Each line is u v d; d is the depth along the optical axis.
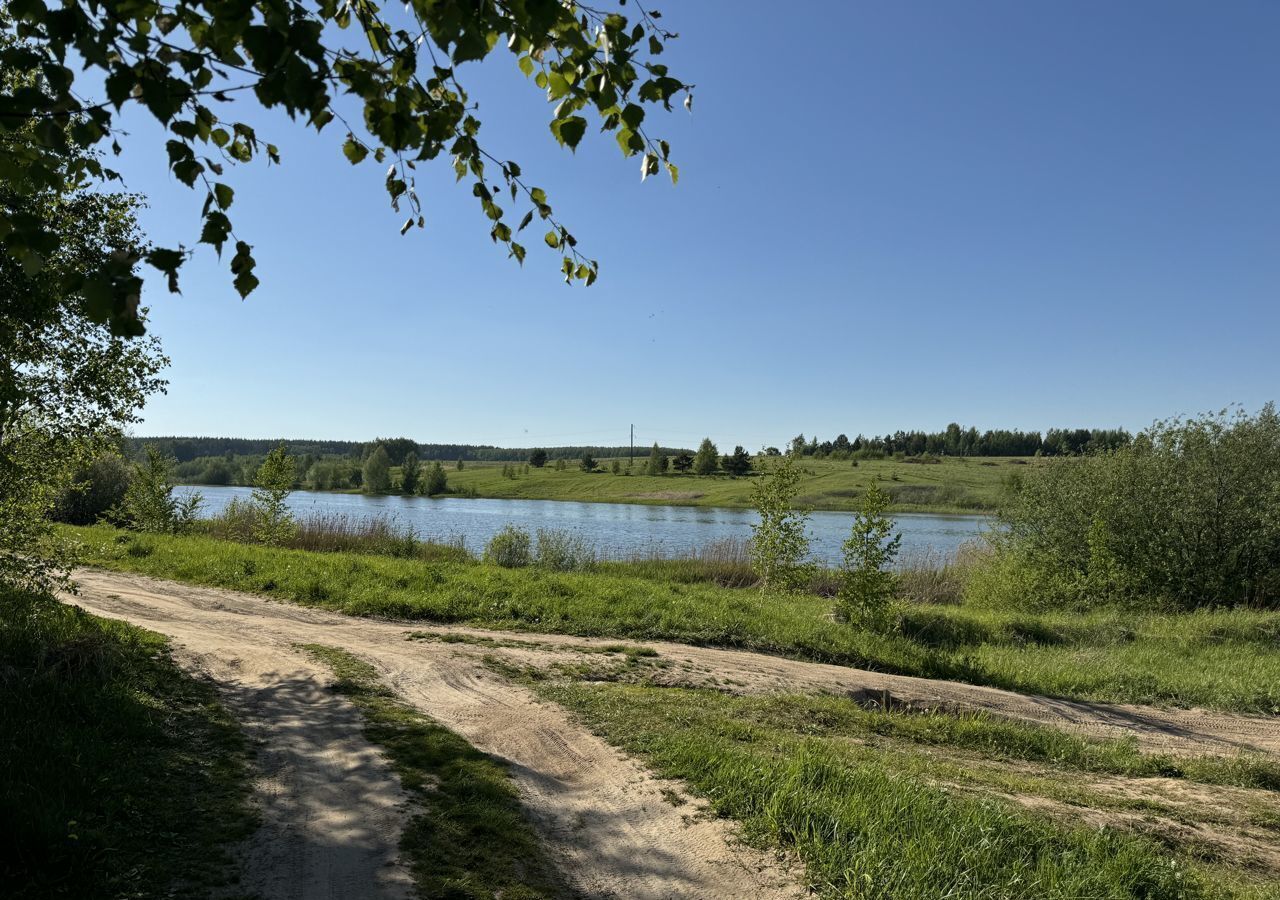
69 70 2.21
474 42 2.44
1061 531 22.12
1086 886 4.44
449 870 4.26
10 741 4.88
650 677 9.78
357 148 3.31
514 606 13.27
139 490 22.98
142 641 8.27
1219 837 6.16
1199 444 21.06
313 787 5.18
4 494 7.61
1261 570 19.88
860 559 14.17
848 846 4.61
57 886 3.63
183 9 2.37
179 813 4.57
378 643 10.30
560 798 5.50
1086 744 9.03
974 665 12.59
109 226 7.17
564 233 3.74
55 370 7.73
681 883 4.36
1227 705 11.52
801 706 8.94
